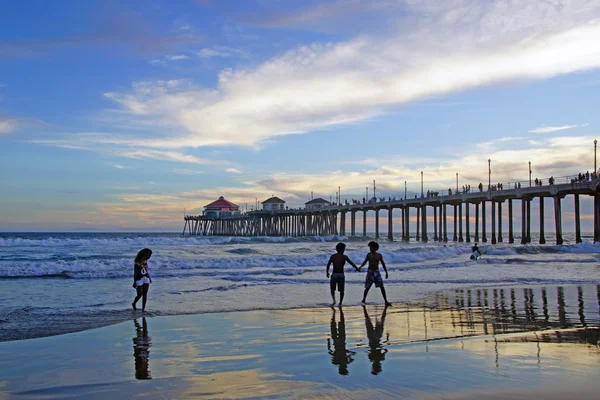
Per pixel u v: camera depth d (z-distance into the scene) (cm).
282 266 2206
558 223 4672
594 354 580
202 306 1066
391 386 450
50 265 1838
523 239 5303
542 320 886
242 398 426
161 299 1183
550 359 554
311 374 502
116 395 446
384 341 686
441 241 6750
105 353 625
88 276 1686
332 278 1109
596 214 4631
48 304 1107
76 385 479
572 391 430
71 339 716
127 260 2058
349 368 524
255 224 10888
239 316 931
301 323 851
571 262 2520
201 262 2127
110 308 1038
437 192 6488
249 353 614
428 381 464
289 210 10044
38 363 573
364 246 4994
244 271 1889
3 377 510
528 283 1547
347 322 860
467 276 1770
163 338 721
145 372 526
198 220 13200
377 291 1345
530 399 408
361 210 7956
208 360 579
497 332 762
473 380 466
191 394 443
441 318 905
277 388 454
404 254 2664
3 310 991
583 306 1067
